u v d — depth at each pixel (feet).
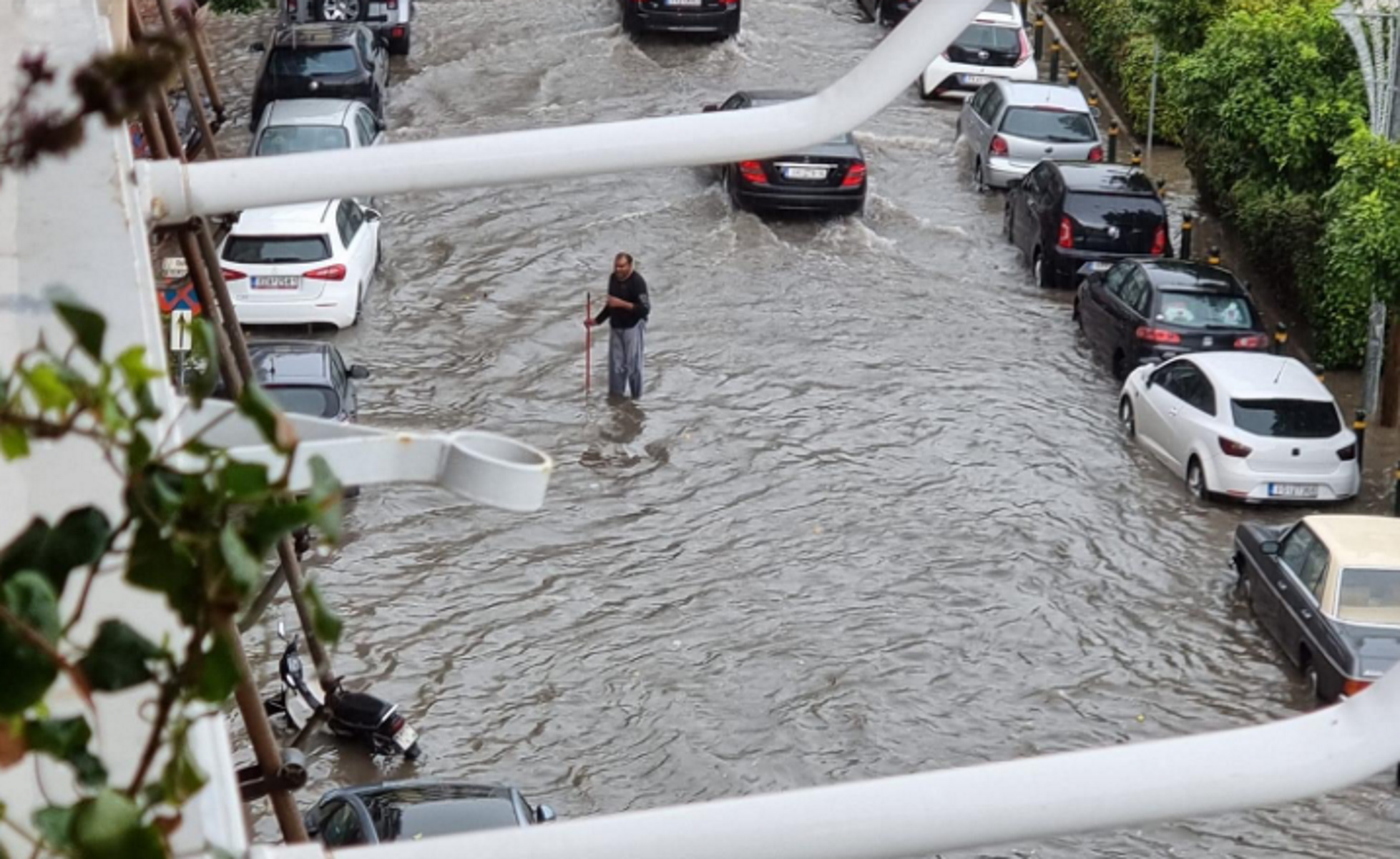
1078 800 29.14
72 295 19.76
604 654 127.95
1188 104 205.98
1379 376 172.24
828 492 153.48
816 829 28.60
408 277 195.21
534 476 28.66
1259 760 29.68
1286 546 134.10
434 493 149.28
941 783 29.07
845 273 203.10
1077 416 171.42
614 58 268.41
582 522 146.72
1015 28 263.08
